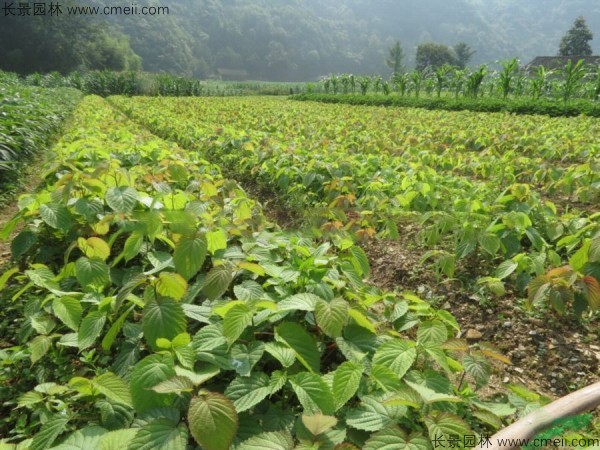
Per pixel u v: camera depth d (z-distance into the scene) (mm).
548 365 3551
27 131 9062
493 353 2619
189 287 3273
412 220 5879
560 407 1797
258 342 2486
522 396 2588
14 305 3641
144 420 2088
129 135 8117
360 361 2525
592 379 3381
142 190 4852
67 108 17266
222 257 3418
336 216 5043
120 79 37000
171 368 2248
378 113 19000
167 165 5652
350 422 2117
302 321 2928
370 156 7773
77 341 2812
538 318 3988
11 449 2031
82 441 1979
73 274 3559
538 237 4594
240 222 4230
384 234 5574
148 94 37750
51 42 57188
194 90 39719
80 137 7883
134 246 3586
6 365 2926
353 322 2852
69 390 2404
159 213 3785
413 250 5426
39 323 2986
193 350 2381
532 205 5293
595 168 6293
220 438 1856
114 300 2904
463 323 4168
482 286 4465
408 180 6223
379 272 5172
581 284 3607
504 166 7590
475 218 5023
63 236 4402
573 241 4453
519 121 14898
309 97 34562
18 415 2590
